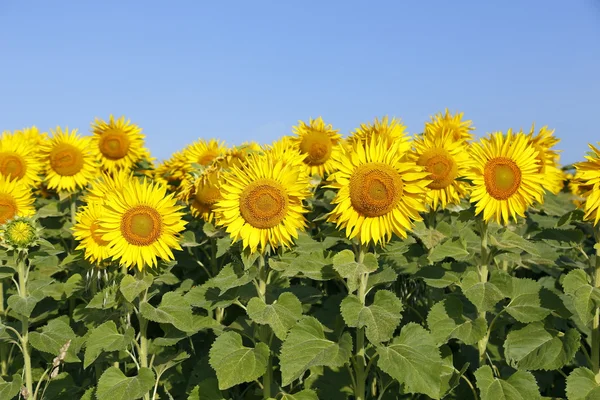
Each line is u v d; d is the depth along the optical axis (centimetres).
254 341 536
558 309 496
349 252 501
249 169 517
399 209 486
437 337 500
